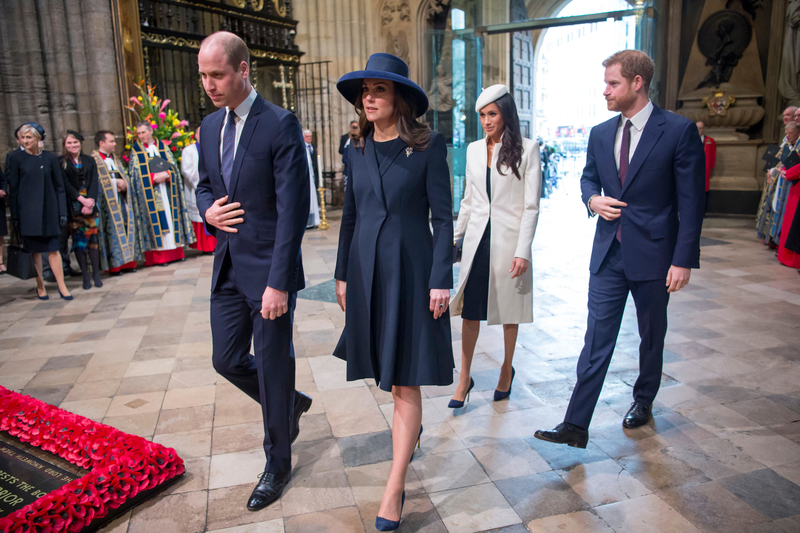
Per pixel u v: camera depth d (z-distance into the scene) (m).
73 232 5.97
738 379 3.43
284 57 11.91
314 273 6.55
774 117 10.25
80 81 8.25
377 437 2.82
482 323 4.65
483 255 2.98
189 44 9.82
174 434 2.88
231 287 2.33
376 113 2.04
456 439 2.78
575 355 3.90
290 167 2.14
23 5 7.80
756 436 2.75
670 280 2.51
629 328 4.46
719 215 10.59
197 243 7.81
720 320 4.55
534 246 7.74
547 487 2.37
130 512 2.24
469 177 3.08
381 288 2.11
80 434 2.51
